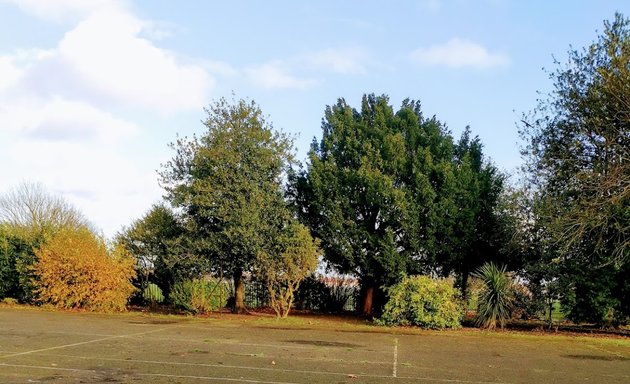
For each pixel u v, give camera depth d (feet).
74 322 52.80
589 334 53.83
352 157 67.41
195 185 65.26
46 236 71.46
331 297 77.05
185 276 67.87
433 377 29.43
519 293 56.08
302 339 44.55
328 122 72.02
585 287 53.57
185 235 67.15
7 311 62.64
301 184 70.23
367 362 33.83
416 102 72.13
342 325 57.36
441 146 65.77
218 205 64.80
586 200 51.60
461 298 57.82
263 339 43.65
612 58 49.65
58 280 65.51
